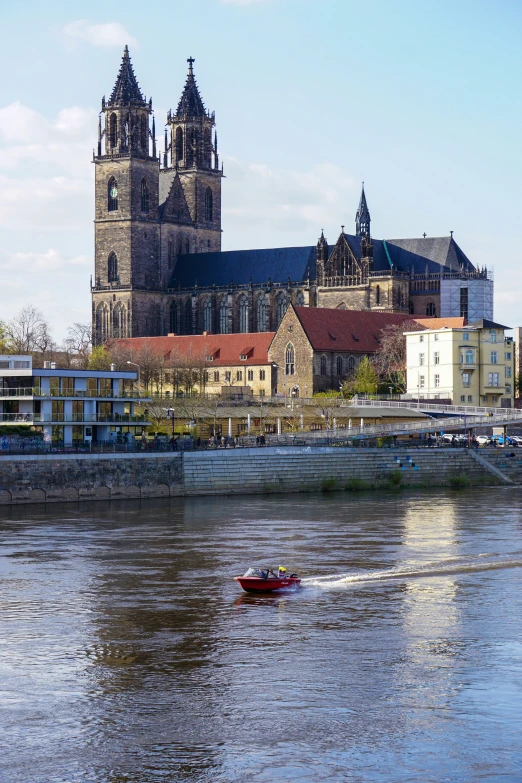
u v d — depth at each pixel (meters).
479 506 189.00
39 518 170.62
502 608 109.56
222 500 198.50
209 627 102.94
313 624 103.81
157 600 113.19
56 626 103.12
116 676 88.94
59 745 75.75
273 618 106.06
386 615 107.06
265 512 179.75
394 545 145.25
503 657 93.12
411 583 121.06
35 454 188.50
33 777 71.31
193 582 121.62
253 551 140.75
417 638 98.94
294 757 73.69
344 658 93.19
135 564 131.62
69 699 83.94
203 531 157.62
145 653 94.88
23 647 96.62
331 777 71.12
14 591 116.88
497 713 80.56
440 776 71.00
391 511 181.62
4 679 88.38
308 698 83.88
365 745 75.31
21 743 76.12
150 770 72.12
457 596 114.69
